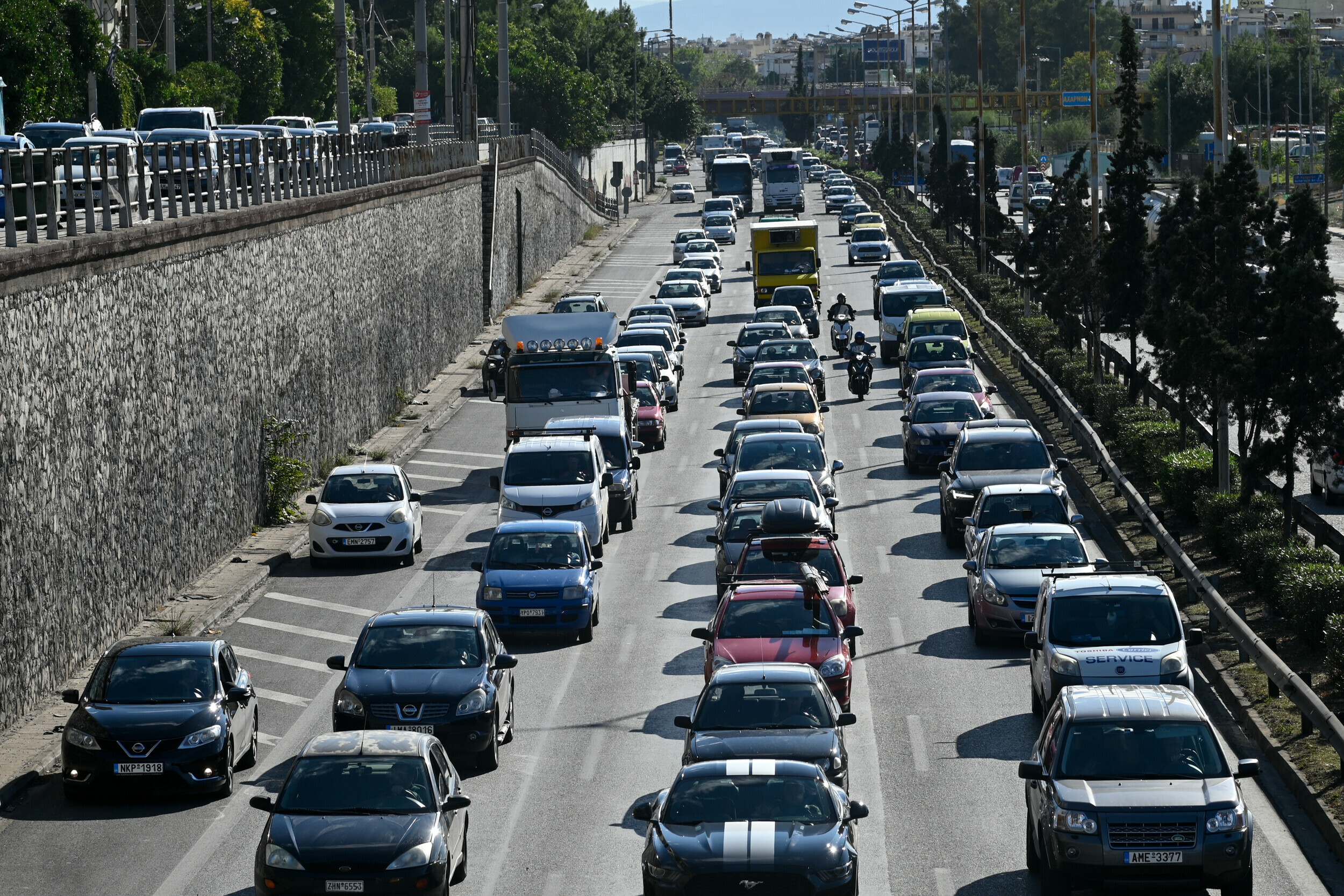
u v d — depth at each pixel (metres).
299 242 86.25
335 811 33.00
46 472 53.09
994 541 56.41
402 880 31.53
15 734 48.59
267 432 79.81
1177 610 45.44
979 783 41.19
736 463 75.75
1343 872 34.41
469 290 142.00
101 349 58.38
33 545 51.91
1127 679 43.22
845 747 39.56
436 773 34.47
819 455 75.81
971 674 51.84
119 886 35.94
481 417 109.94
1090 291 99.12
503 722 45.66
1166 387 70.75
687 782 33.47
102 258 58.44
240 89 171.75
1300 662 49.12
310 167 91.50
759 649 46.44
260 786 43.44
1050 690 44.00
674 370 115.81
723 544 63.38
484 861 36.72
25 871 37.16
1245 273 65.94
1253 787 40.22
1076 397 98.81
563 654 56.50
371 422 102.44
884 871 35.19
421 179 118.75
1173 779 32.66
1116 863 31.47
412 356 116.25
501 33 183.12
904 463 88.50
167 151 81.25
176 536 65.94
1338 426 56.66
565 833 38.50
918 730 46.06
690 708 49.19
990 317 138.38
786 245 151.62
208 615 61.72
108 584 58.31
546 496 71.88
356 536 70.44
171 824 40.47
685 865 31.02
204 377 70.25
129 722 42.16
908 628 57.94
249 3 195.75
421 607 48.31
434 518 81.12
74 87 114.38
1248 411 64.25
